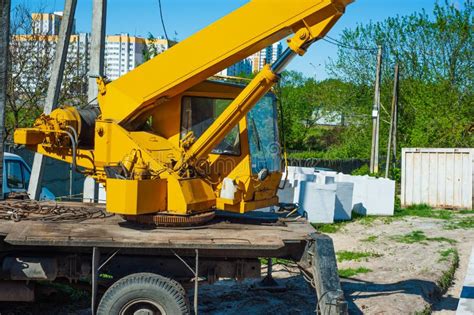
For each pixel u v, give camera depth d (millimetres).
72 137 8109
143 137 7766
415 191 22688
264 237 7184
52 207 8664
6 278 7379
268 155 8133
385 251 13641
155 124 8055
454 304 9859
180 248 6887
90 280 7871
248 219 8320
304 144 52719
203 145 7555
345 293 9641
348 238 15383
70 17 12047
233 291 9711
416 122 33875
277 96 8602
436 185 22422
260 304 9062
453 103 33812
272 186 8164
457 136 32469
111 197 7176
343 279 10680
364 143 38906
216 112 8000
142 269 7488
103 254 7438
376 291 9766
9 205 8633
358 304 9023
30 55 22078
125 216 7449
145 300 6816
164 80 7719
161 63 7777
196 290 6941
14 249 7492
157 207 7340
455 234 16188
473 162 21922
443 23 35344
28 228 7293
